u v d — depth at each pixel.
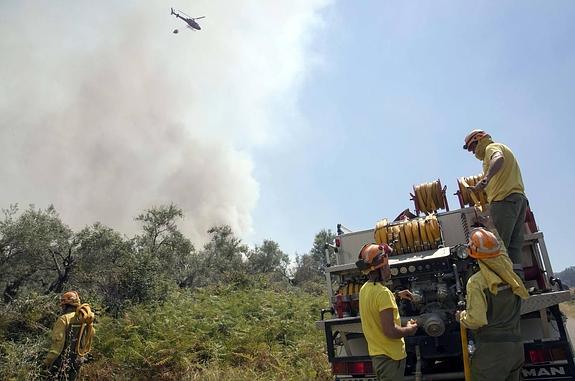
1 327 8.39
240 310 12.74
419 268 5.92
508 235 5.09
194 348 9.34
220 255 34.25
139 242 20.64
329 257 7.11
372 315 4.03
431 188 7.23
